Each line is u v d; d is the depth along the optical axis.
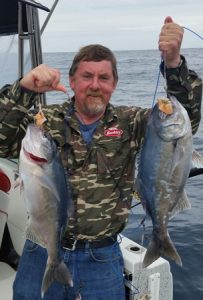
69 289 2.62
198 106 2.59
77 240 2.60
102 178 2.61
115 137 2.66
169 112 2.40
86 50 2.56
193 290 4.56
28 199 2.35
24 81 2.34
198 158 2.51
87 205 2.58
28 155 2.31
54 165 2.37
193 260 5.23
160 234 2.47
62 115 2.70
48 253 2.43
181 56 2.47
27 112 2.50
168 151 2.42
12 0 3.92
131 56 60.50
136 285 3.00
